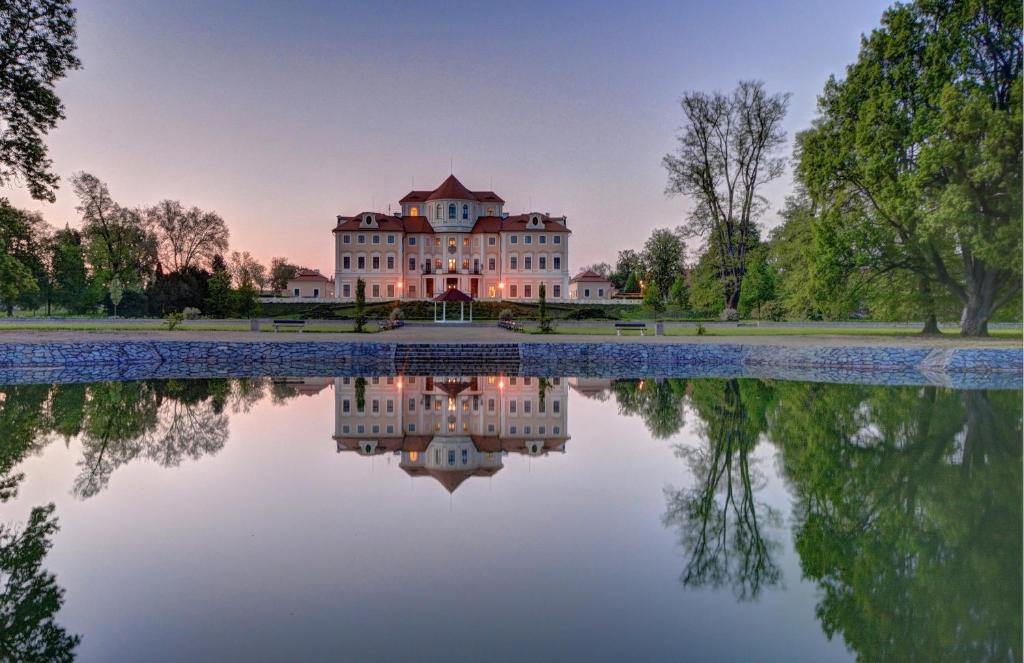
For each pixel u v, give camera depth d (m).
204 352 25.22
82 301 56.12
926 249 26.73
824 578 5.92
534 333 35.56
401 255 70.88
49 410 13.93
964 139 23.62
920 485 8.73
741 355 25.77
